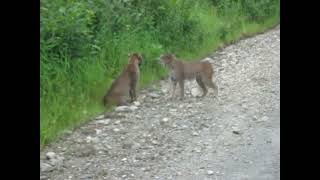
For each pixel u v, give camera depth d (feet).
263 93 46.06
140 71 48.47
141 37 52.49
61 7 43.98
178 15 59.67
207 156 33.55
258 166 32.12
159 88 47.42
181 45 57.31
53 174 30.83
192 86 48.21
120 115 40.06
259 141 35.86
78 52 44.47
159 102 43.65
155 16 57.36
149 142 35.65
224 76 51.55
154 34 55.01
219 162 32.71
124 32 51.37
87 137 35.99
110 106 41.81
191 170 31.63
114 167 31.89
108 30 49.83
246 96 45.39
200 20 64.85
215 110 41.93
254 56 59.31
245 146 35.06
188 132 37.47
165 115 40.65
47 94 39.04
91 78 43.83
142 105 42.70
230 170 31.60
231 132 37.50
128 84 42.68
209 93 46.19
